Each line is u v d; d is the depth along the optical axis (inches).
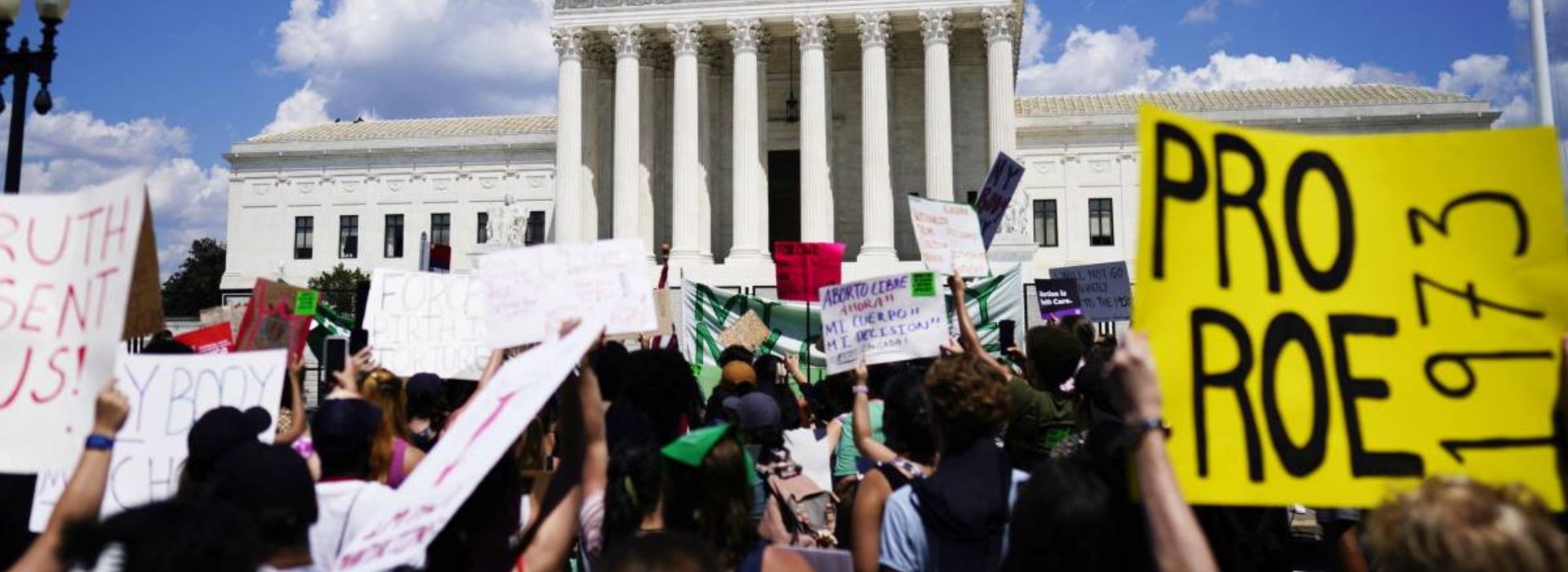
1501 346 201.2
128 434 301.0
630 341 877.8
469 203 2778.1
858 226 2282.2
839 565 241.9
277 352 319.0
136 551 150.0
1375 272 205.9
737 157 2055.9
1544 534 145.2
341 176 2837.1
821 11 2064.5
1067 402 333.7
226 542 153.3
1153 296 200.4
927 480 228.8
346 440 238.8
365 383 313.3
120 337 203.9
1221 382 199.0
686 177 2065.7
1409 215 208.4
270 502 185.2
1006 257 1889.8
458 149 2773.1
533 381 199.8
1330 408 199.9
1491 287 203.8
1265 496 195.5
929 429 260.2
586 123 2199.8
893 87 2284.7
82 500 190.4
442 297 474.0
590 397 223.6
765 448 321.7
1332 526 259.0
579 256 260.5
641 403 274.5
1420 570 146.6
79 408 206.1
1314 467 197.2
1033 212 2511.1
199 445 219.6
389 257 2792.8
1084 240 2484.0
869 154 2021.4
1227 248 204.4
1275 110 2455.7
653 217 2210.9
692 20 2102.6
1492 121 2379.4
